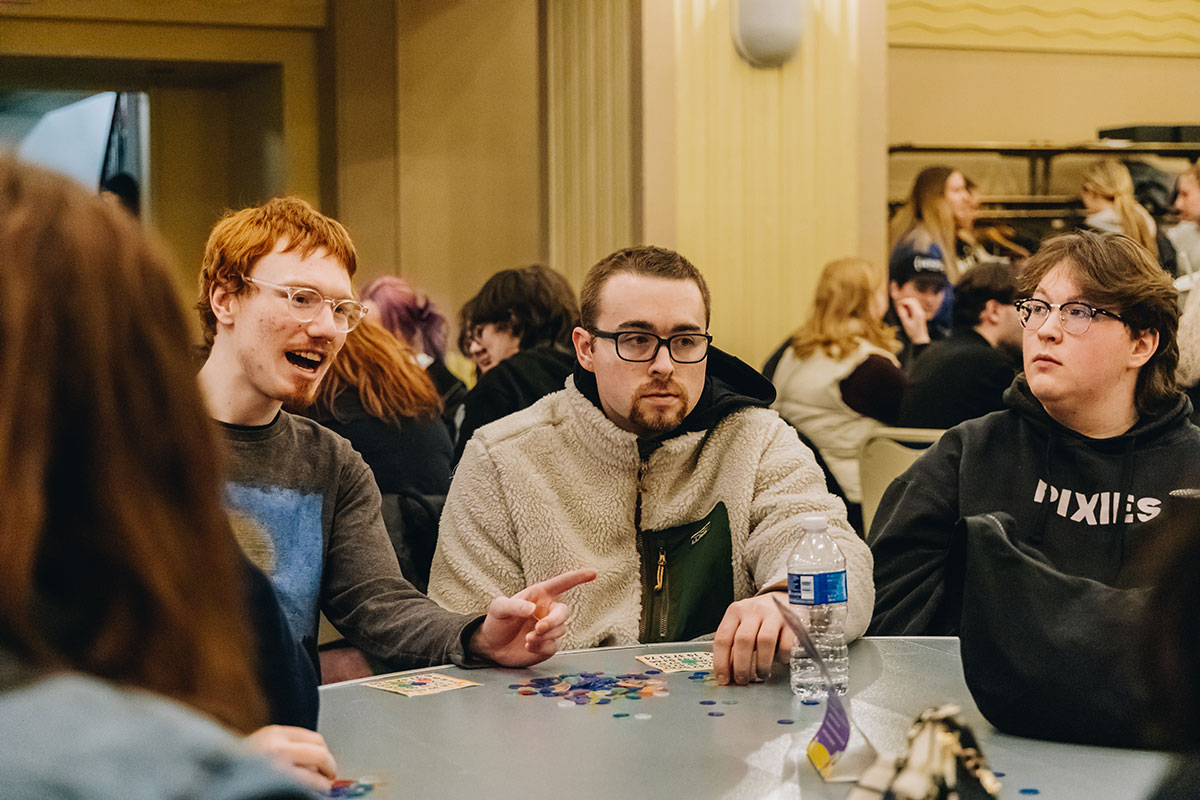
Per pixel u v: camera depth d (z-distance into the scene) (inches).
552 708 60.3
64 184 23.0
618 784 48.9
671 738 55.0
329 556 78.2
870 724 57.3
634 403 81.0
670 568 83.2
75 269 21.8
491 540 84.6
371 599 75.9
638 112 190.5
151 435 22.2
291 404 75.8
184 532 22.6
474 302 155.0
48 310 21.4
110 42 249.3
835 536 77.8
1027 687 53.8
